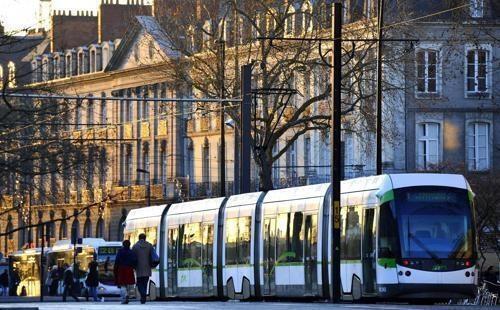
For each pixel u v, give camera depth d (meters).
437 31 105.81
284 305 44.91
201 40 96.12
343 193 53.47
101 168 89.81
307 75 93.44
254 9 92.75
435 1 106.31
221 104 93.50
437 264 49.25
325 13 92.38
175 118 141.75
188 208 69.88
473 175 98.00
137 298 76.94
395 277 49.12
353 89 91.00
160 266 72.81
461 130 111.00
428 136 110.81
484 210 84.00
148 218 75.56
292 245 57.25
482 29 72.69
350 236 52.34
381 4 70.12
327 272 54.25
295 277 56.88
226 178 134.12
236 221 63.31
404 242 49.31
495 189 85.69
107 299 100.88
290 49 92.75
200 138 139.38
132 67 145.12
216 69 95.31
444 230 49.72
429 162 107.19
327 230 54.38
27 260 117.75
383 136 92.12
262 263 60.34
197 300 68.81
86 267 104.62
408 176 50.28
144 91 145.00
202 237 67.19
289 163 123.88
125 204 149.88
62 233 157.75
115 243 104.44
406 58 87.62
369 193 51.03
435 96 110.25
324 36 92.19
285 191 59.09
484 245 84.12
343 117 94.88
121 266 52.78
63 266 107.94
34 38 33.78
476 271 49.75
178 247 70.56
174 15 96.88
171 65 97.56
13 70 35.16
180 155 142.25
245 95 72.81
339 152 52.44
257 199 61.50
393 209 49.59
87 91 153.62
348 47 93.06
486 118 111.06
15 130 39.09
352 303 50.16
